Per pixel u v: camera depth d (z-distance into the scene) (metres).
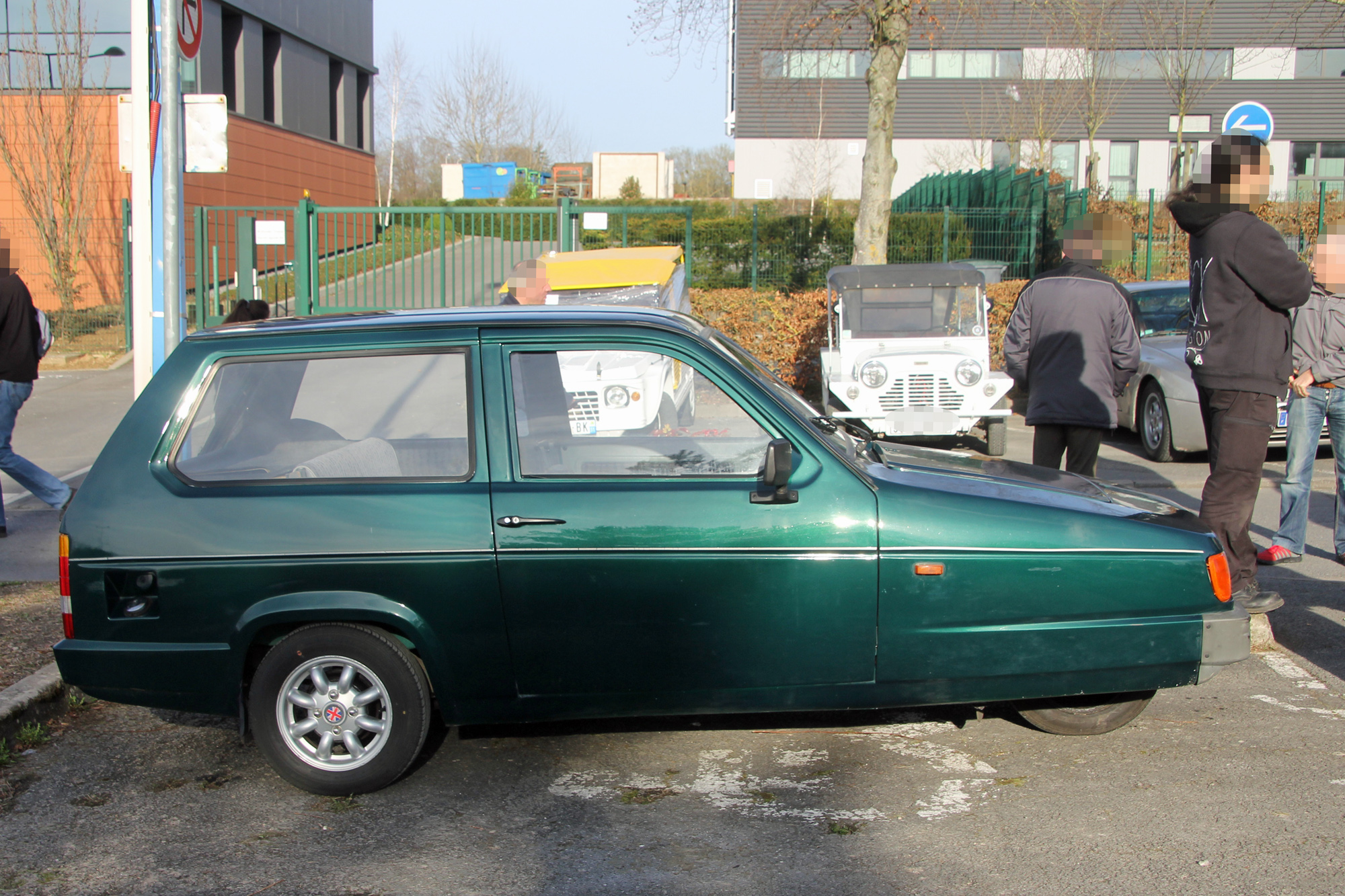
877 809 3.65
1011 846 3.37
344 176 26.48
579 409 3.84
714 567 3.70
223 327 4.17
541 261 9.91
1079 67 26.23
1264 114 12.31
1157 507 4.07
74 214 18.09
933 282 10.80
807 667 3.76
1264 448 5.09
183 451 3.89
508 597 3.72
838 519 3.71
